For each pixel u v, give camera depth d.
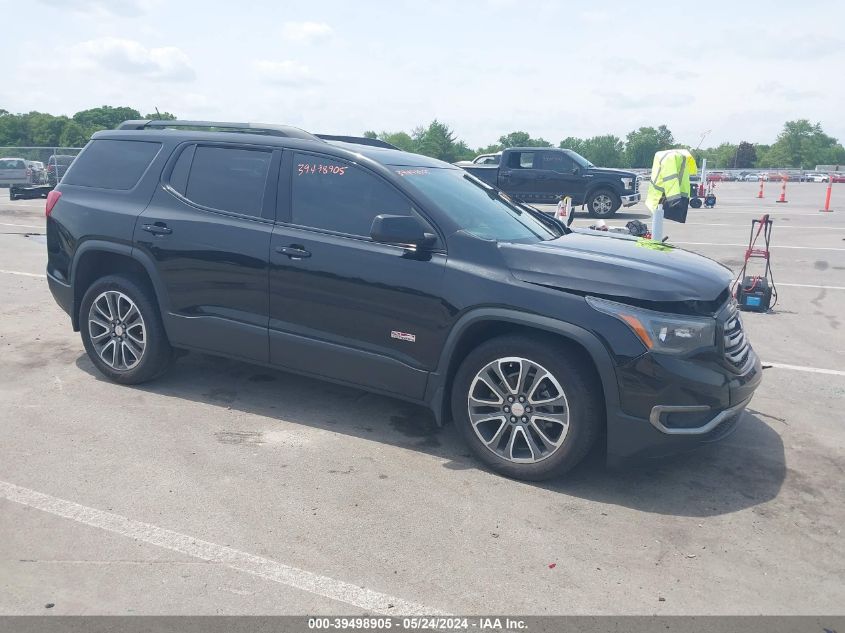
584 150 136.38
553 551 3.51
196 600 3.04
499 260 4.23
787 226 18.28
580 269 4.08
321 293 4.64
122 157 5.59
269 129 5.23
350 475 4.23
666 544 3.61
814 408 5.55
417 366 4.44
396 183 4.59
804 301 9.33
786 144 138.25
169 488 4.00
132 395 5.37
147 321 5.31
